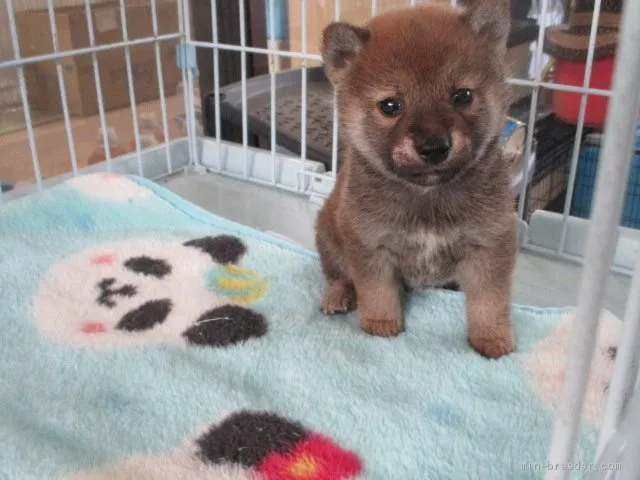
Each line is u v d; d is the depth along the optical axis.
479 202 0.34
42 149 0.60
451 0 0.43
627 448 0.21
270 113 0.65
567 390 0.17
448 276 0.38
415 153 0.31
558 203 0.58
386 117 0.33
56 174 0.61
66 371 0.33
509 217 0.34
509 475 0.27
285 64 0.74
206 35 0.70
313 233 0.52
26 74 0.58
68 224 0.49
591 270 0.15
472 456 0.28
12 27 0.48
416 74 0.31
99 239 0.48
